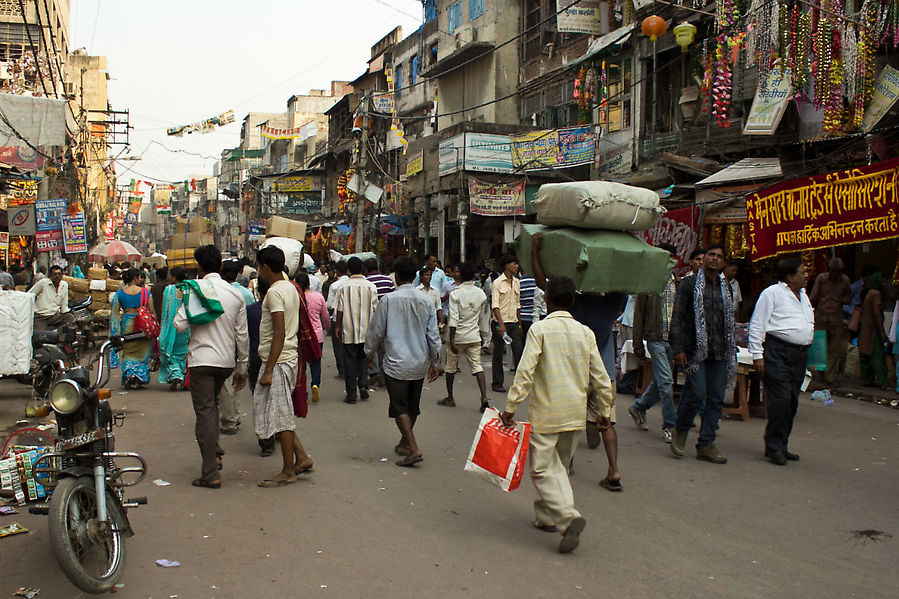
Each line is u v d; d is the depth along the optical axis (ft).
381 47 130.21
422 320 22.41
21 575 13.71
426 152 86.63
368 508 17.92
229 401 26.48
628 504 18.56
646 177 58.90
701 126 53.62
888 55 40.06
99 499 13.16
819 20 38.96
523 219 76.64
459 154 74.43
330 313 36.70
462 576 13.91
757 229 40.04
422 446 24.43
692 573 14.26
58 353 22.95
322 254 137.69
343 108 139.13
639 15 60.39
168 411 29.84
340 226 120.57
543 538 16.07
